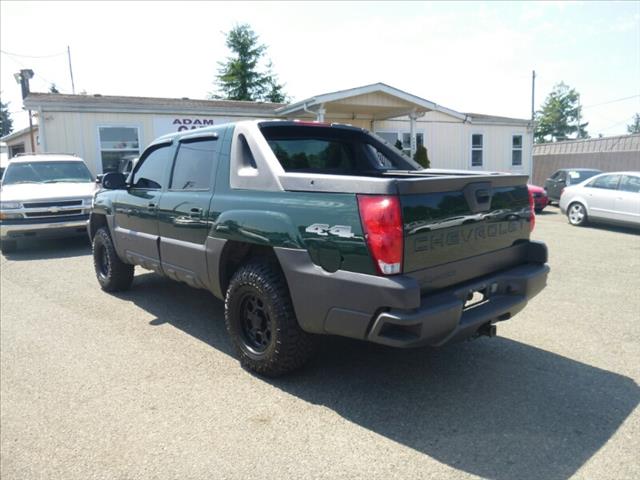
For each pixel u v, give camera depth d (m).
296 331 3.48
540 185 25.84
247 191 3.80
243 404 3.35
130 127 14.87
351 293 3.00
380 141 5.09
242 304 3.83
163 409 3.31
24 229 9.14
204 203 4.14
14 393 3.60
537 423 3.05
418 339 2.89
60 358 4.21
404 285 2.81
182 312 5.41
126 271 6.11
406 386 3.57
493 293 3.54
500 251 3.68
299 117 17.22
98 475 2.65
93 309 5.58
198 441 2.93
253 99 45.81
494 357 4.08
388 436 2.94
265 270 3.59
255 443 2.90
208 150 4.34
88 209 9.59
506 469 2.61
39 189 9.71
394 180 2.87
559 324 4.89
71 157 11.50
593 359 4.03
